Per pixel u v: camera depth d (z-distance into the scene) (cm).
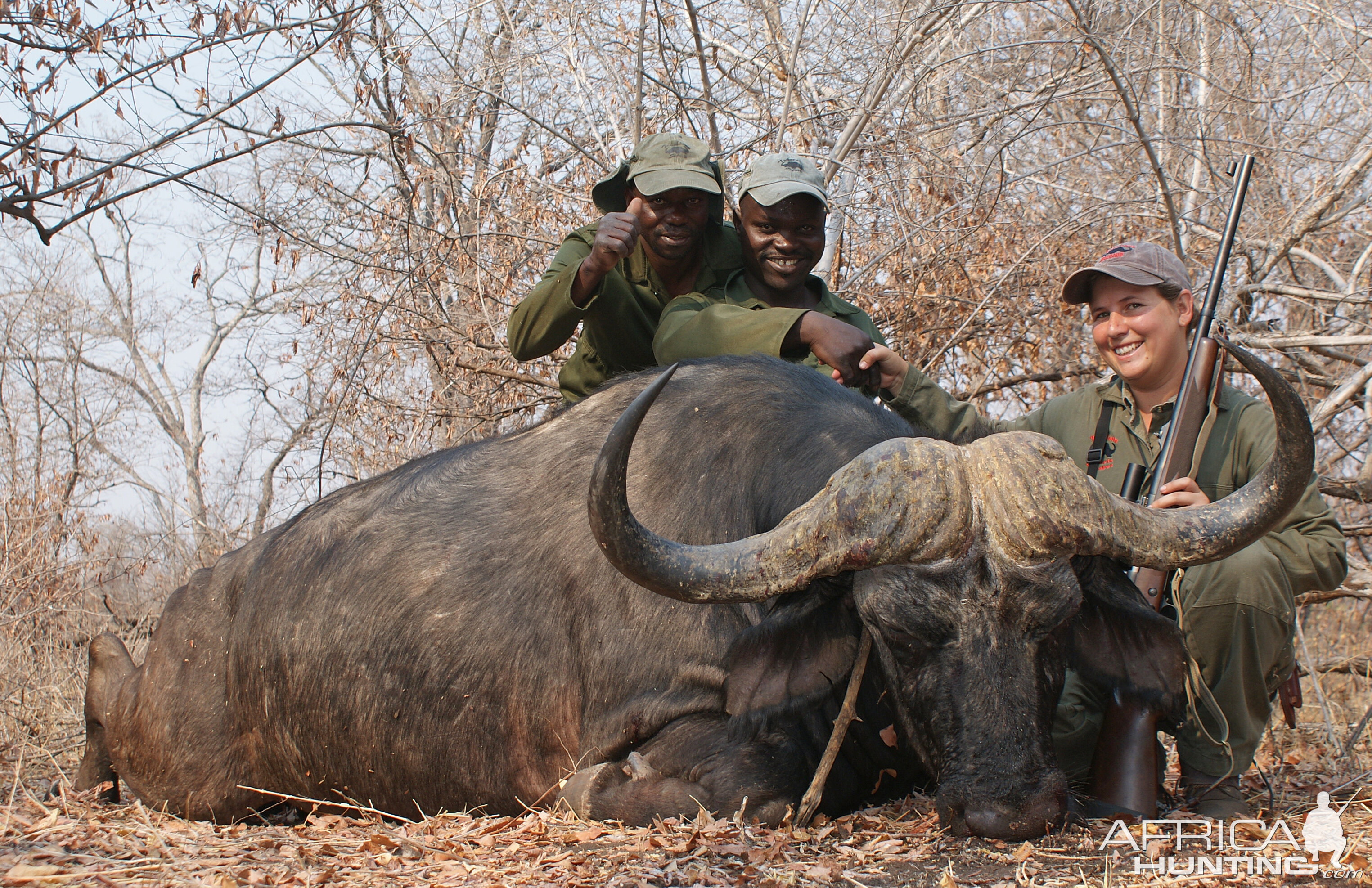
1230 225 451
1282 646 409
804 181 554
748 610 397
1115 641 362
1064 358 835
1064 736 454
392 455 892
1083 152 884
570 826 380
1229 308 741
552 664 427
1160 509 355
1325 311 859
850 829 375
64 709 700
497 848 361
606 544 330
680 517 414
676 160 548
